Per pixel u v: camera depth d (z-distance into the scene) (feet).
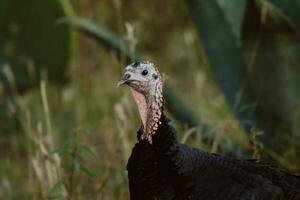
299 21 45.75
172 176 35.86
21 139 58.39
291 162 46.78
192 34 69.41
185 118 48.24
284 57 46.75
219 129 48.16
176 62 71.26
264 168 36.99
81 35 68.54
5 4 58.44
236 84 47.52
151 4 74.23
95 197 46.96
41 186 45.06
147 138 36.09
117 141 49.19
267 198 36.04
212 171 35.94
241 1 46.44
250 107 47.14
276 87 47.01
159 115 35.99
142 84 35.86
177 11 74.38
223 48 47.47
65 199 42.01
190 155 35.99
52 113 62.03
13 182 55.67
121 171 48.08
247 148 49.70
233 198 35.76
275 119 47.09
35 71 59.21
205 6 47.34
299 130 46.78
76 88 64.44
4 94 58.85
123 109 48.52
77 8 70.23
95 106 61.98
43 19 58.54
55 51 59.16
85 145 42.80
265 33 46.62
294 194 36.99
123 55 48.60
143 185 36.50
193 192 35.76
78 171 43.98
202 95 62.28
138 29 72.23
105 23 70.33
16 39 58.90
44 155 44.62
